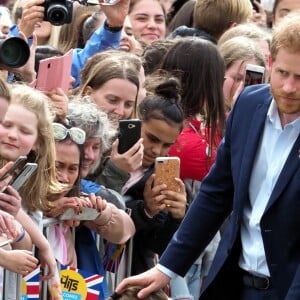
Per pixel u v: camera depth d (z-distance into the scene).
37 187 15.38
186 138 19.03
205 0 24.17
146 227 17.53
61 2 18.56
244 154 14.39
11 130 15.04
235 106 14.69
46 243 15.07
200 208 15.05
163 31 24.52
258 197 14.34
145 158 18.00
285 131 14.22
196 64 19.28
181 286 18.28
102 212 16.31
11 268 14.06
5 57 15.76
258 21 29.53
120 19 19.94
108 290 17.25
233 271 14.71
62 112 16.55
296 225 14.11
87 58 19.84
